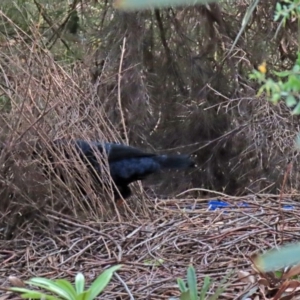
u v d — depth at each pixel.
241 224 7.46
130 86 14.86
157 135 15.68
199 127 15.48
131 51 15.12
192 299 4.12
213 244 6.78
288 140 13.55
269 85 2.41
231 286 5.27
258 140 13.80
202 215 8.21
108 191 8.31
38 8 15.16
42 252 7.05
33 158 7.98
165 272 5.97
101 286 3.91
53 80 8.23
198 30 15.57
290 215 7.75
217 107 15.28
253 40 15.11
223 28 15.27
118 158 8.95
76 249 7.03
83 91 9.08
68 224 7.76
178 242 6.96
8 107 8.33
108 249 6.85
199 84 15.48
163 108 15.76
